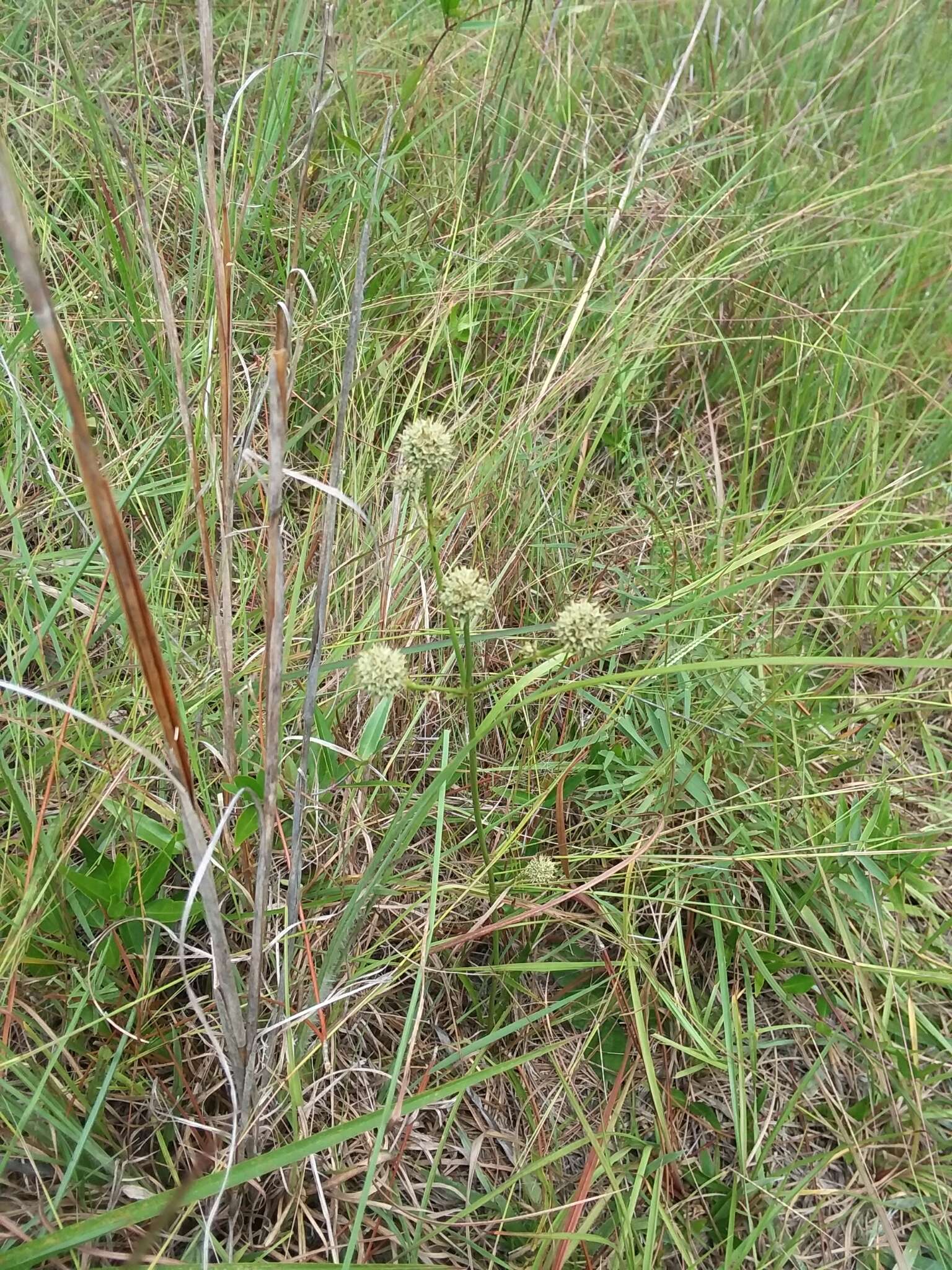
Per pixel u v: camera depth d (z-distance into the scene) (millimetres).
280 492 272
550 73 742
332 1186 361
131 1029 373
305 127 626
